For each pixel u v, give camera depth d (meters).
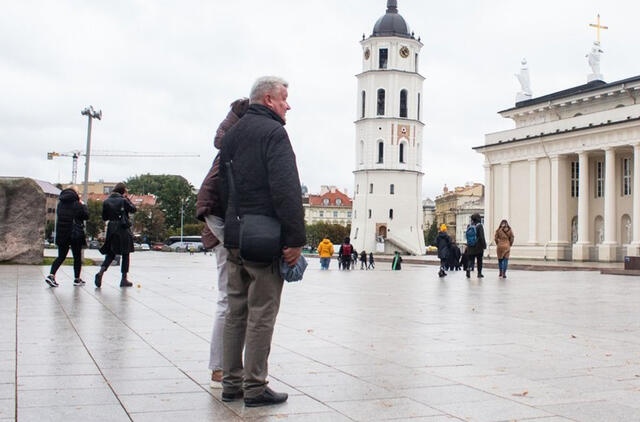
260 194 5.16
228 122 6.07
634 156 50.00
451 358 7.03
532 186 59.56
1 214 23.81
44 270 20.98
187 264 31.27
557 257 56.66
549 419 4.68
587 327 9.70
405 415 4.76
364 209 96.94
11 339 7.81
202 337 8.15
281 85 5.39
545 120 62.84
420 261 54.94
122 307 11.28
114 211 15.15
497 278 24.22
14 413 4.67
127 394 5.30
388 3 100.38
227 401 5.15
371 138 96.75
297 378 5.99
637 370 6.46
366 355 7.16
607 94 55.72
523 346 7.87
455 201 170.88
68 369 6.20
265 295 5.10
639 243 48.81
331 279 22.39
